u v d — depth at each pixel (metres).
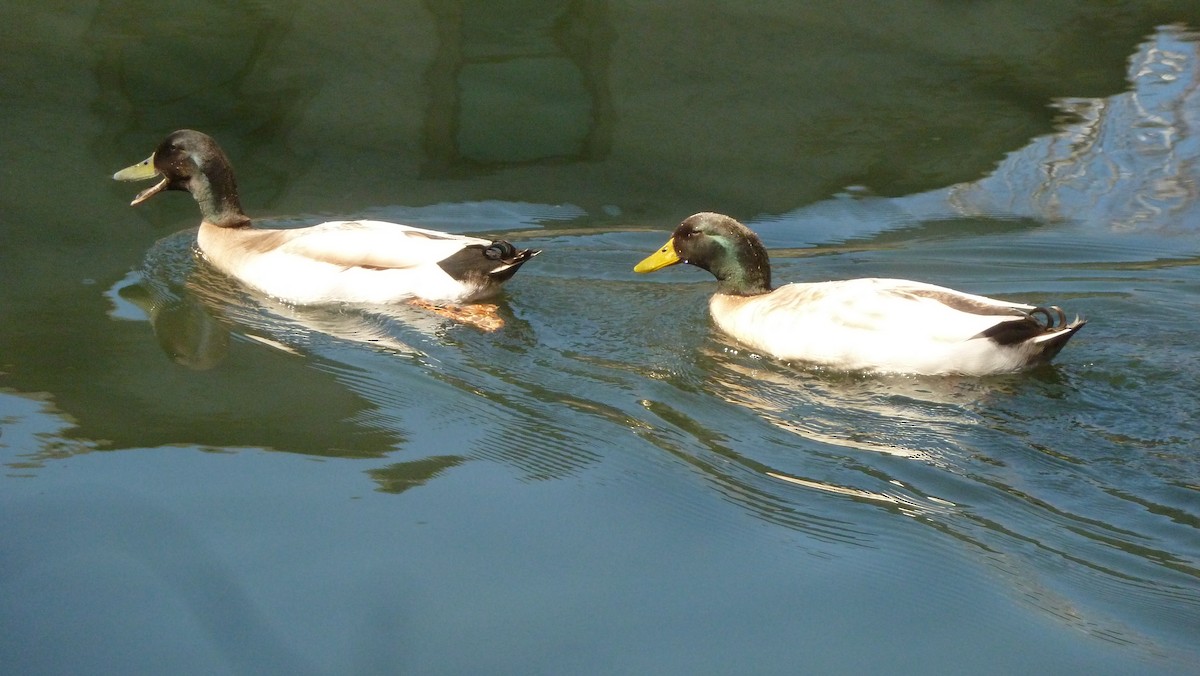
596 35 15.73
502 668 6.28
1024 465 8.22
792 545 7.46
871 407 8.98
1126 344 9.76
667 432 8.71
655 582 7.04
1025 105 14.46
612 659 6.38
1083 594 7.02
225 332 10.05
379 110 13.96
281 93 14.16
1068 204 12.62
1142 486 7.97
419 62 14.89
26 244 11.45
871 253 11.77
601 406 9.05
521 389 9.27
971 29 16.33
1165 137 13.73
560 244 11.85
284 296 10.69
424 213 12.28
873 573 7.20
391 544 7.23
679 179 13.09
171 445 8.23
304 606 6.66
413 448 8.36
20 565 6.93
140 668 6.20
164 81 14.20
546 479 8.06
